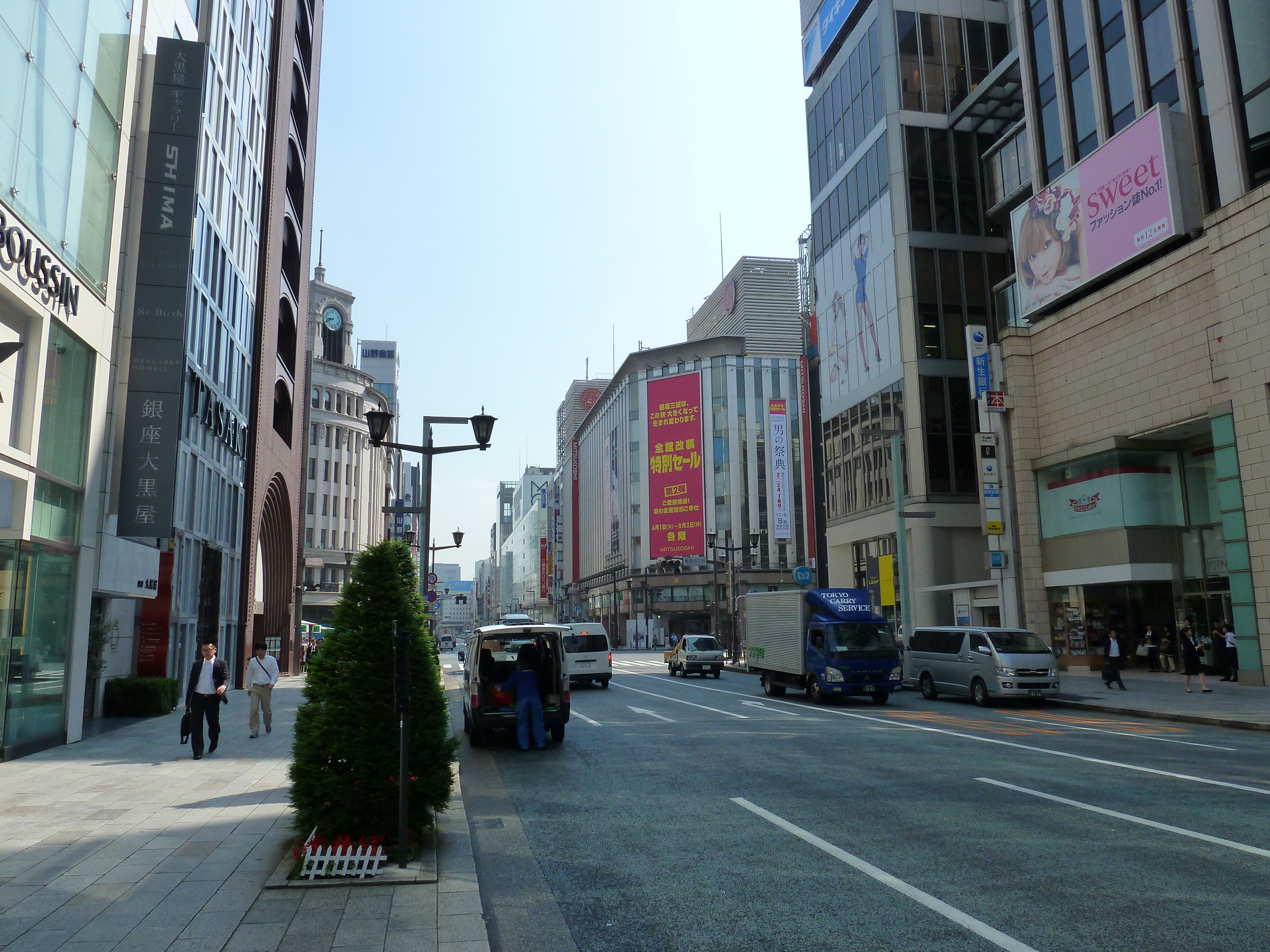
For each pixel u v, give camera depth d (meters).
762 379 88.69
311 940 5.03
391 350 130.62
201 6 24.95
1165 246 25.06
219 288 26.42
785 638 23.88
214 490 26.56
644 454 90.69
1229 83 22.67
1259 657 21.34
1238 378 21.81
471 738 15.09
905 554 29.55
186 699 13.88
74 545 14.73
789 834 7.73
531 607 163.25
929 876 6.30
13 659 12.79
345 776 6.77
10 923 5.34
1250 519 21.45
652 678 34.69
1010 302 33.62
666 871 6.66
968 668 21.62
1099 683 25.02
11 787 10.44
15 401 12.56
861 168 43.84
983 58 42.31
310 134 43.53
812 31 50.31
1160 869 6.34
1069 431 29.06
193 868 6.68
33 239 12.66
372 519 82.81
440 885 6.16
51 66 13.32
